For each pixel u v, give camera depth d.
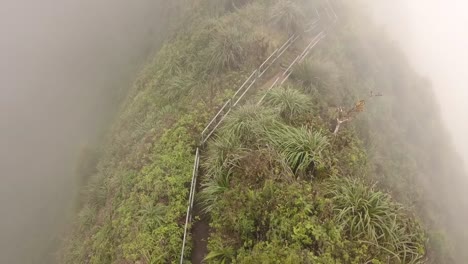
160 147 12.81
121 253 10.16
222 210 9.34
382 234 8.09
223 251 8.47
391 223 8.27
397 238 8.16
